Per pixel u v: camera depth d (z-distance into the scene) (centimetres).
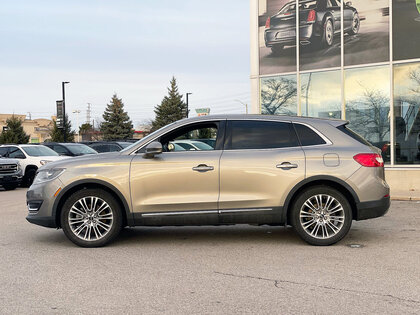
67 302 418
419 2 1386
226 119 666
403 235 711
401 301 412
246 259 569
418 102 1393
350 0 1478
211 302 414
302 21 1556
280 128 655
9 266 546
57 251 624
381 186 636
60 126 4141
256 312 389
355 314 382
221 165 635
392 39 1421
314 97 1548
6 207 1130
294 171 630
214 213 634
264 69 1628
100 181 640
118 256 592
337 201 630
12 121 5525
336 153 636
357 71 1477
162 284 470
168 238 704
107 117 7238
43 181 654
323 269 520
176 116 7212
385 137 1438
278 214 634
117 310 396
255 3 1638
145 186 638
